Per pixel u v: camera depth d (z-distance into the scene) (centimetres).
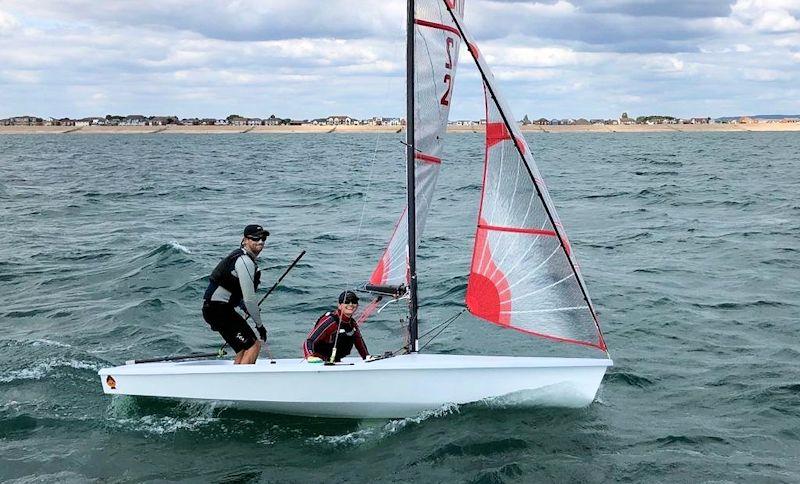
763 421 749
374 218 2355
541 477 636
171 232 2038
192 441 710
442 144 777
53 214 2448
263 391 750
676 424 745
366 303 1250
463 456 672
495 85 731
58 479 639
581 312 738
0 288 1366
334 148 8944
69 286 1376
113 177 4103
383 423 743
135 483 633
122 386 788
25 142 11906
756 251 1658
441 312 1187
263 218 2378
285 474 646
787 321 1099
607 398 812
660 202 2705
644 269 1495
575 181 3681
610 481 630
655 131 19838
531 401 760
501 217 752
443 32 744
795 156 6162
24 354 959
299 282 1406
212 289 754
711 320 1115
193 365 791
